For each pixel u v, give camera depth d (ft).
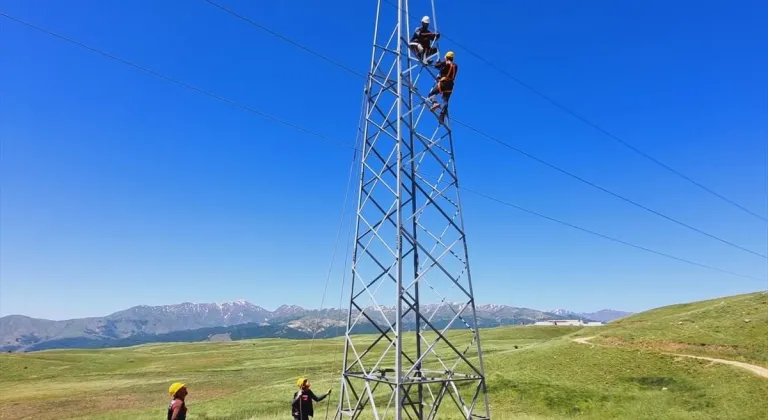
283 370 264.31
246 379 235.40
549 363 192.24
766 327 184.75
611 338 212.23
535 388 164.04
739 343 177.37
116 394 199.93
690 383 152.56
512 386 167.84
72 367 319.47
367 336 565.12
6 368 303.07
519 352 216.13
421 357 62.44
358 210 68.90
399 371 54.49
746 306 216.95
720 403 134.51
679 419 128.57
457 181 69.21
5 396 201.77
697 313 225.97
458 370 193.57
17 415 161.07
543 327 467.11
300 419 65.57
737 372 151.94
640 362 179.11
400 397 54.08
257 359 345.31
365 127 70.54
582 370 180.65
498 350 280.31
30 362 329.11
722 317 209.05
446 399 154.81
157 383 230.07
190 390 206.18
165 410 150.30
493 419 126.72
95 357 386.73
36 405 177.58
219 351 434.71
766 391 135.13
